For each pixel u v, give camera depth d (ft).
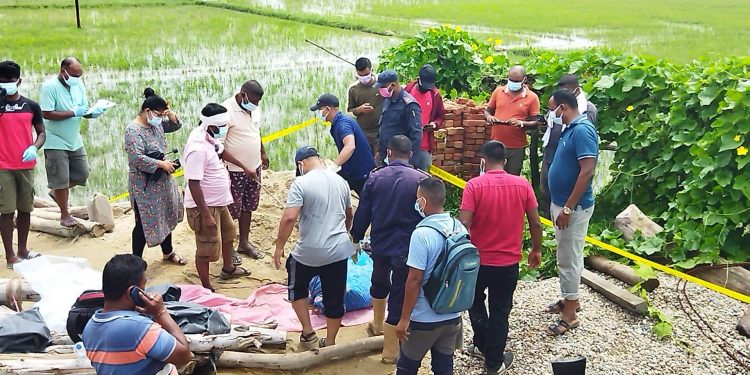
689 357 19.92
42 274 23.24
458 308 16.63
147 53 65.46
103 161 38.63
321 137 43.09
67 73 26.94
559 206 20.94
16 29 72.84
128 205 31.83
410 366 17.63
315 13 93.40
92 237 28.50
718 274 25.22
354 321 23.03
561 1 117.08
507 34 81.92
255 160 25.96
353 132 24.88
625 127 30.07
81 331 16.39
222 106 23.20
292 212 19.51
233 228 24.88
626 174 30.27
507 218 18.51
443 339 17.47
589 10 104.27
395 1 111.45
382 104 30.42
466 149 32.35
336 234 20.06
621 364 19.58
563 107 20.25
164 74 57.88
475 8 104.88
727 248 26.05
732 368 19.35
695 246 26.02
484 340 19.79
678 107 28.14
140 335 13.46
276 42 72.74
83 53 63.87
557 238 21.07
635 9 105.19
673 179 28.63
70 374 17.10
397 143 19.77
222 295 23.71
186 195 23.34
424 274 16.55
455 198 33.09
